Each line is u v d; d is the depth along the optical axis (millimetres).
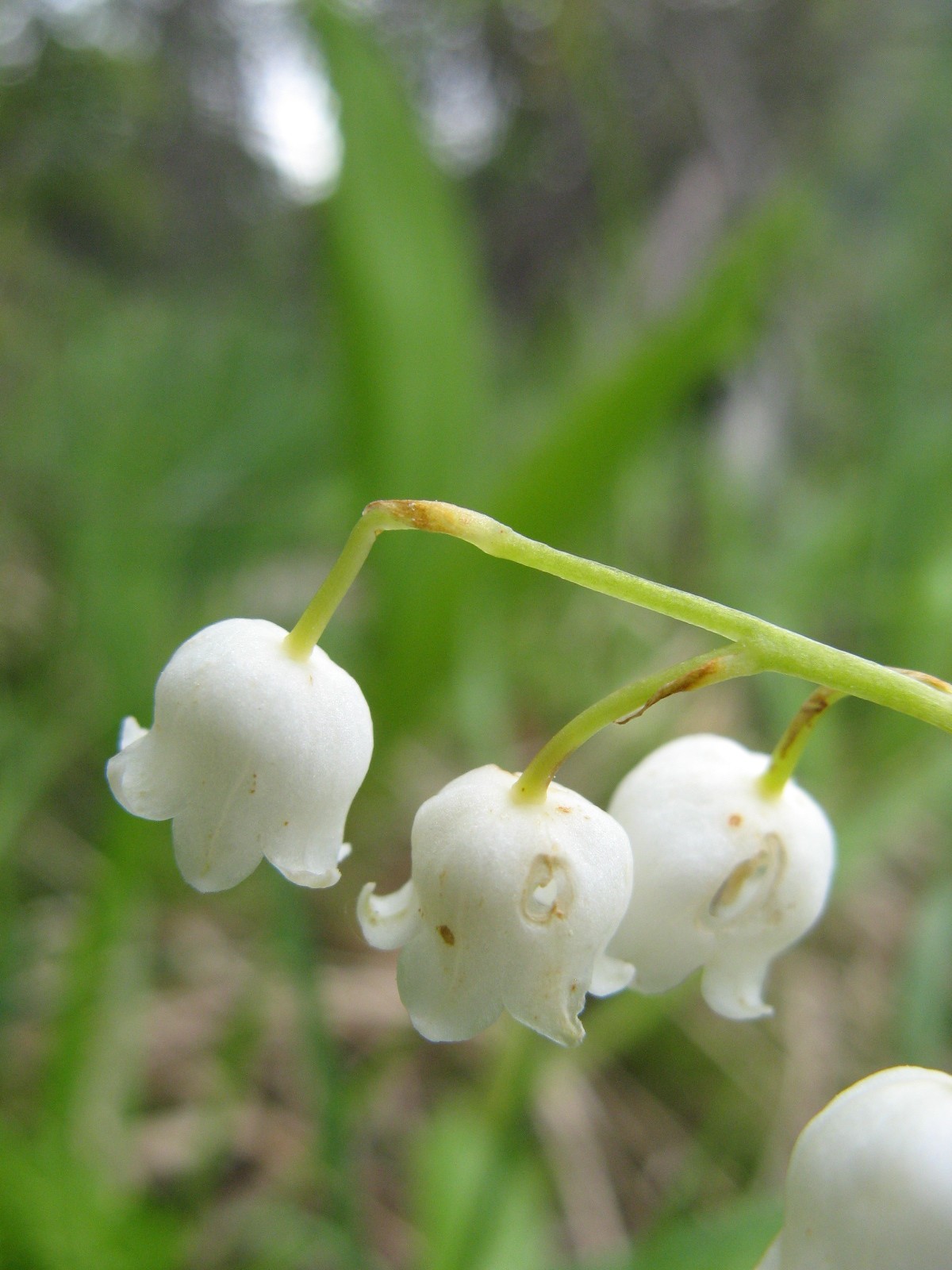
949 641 102
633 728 110
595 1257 69
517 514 87
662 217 195
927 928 79
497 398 183
